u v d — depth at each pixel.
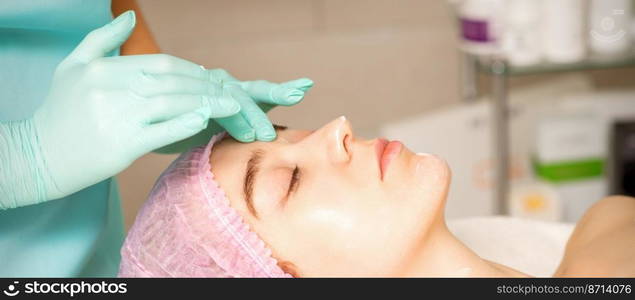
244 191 1.18
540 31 2.04
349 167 1.17
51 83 1.17
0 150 1.02
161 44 2.33
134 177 2.39
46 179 1.04
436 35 2.42
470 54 2.29
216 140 1.27
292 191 1.17
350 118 2.47
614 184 2.33
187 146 1.38
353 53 2.41
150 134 0.99
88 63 1.03
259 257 1.16
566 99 2.34
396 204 1.15
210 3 2.32
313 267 1.17
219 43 2.35
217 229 1.16
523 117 2.34
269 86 1.27
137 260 1.21
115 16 1.35
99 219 1.25
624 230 1.36
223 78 1.29
